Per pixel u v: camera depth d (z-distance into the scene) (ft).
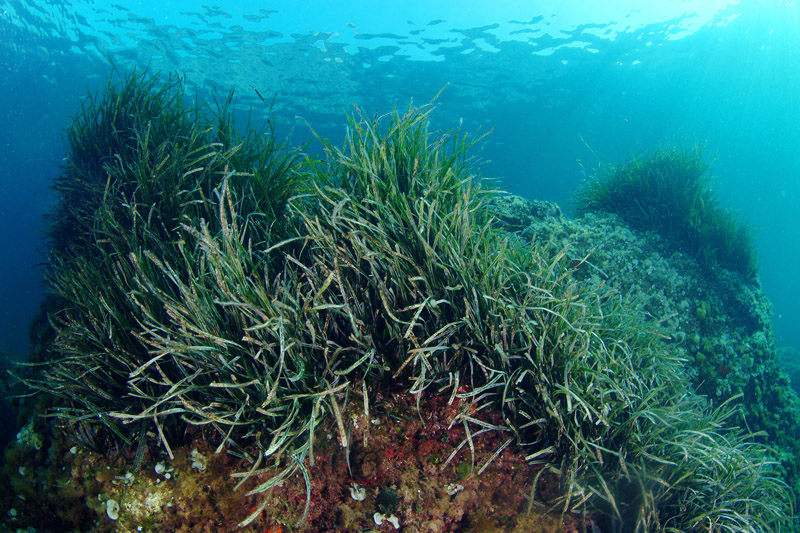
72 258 3.36
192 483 2.31
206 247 2.14
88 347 2.56
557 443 2.35
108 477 2.37
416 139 2.99
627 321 3.47
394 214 2.61
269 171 3.38
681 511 2.55
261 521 2.29
